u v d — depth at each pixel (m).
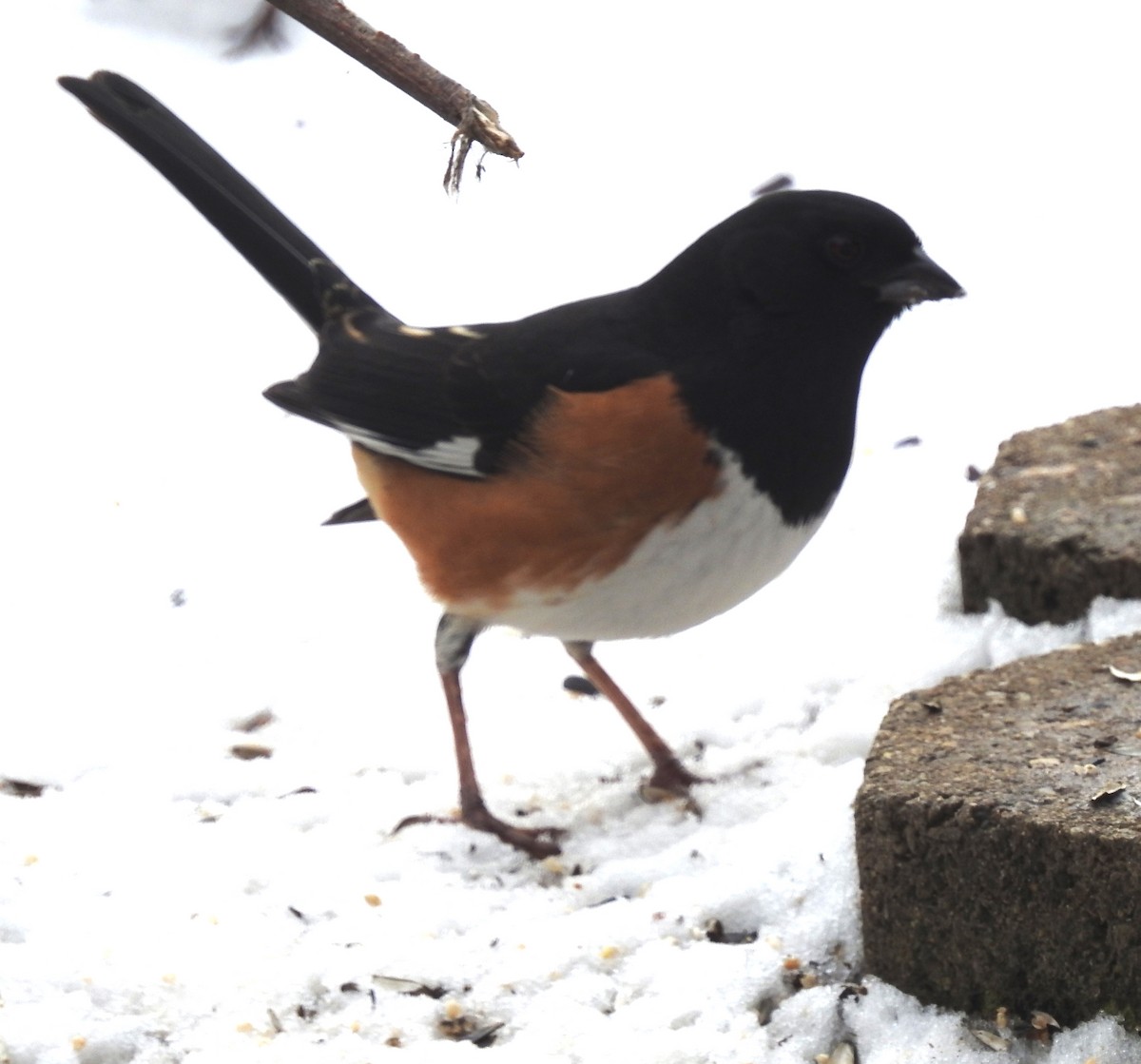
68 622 7.80
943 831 5.08
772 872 5.71
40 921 5.66
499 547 5.79
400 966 5.45
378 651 7.64
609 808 6.49
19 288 10.77
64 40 13.35
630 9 14.47
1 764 6.74
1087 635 7.01
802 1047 5.17
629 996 5.36
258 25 13.39
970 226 11.23
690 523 5.60
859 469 8.77
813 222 5.52
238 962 5.47
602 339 5.71
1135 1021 4.97
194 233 11.45
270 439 9.38
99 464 9.10
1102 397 9.31
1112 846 4.84
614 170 12.15
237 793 6.64
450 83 4.66
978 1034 5.15
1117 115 12.46
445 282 10.84
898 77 13.27
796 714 7.01
